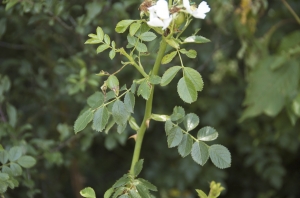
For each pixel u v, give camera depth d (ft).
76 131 2.22
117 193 2.23
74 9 3.30
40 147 3.21
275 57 3.65
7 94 3.70
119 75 3.68
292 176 5.08
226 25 3.86
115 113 2.21
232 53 4.36
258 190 4.99
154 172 4.52
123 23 2.24
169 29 2.22
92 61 3.58
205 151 2.21
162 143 4.60
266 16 4.39
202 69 4.01
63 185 4.47
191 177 4.32
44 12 3.13
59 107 3.88
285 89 3.55
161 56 2.28
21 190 3.77
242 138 4.52
